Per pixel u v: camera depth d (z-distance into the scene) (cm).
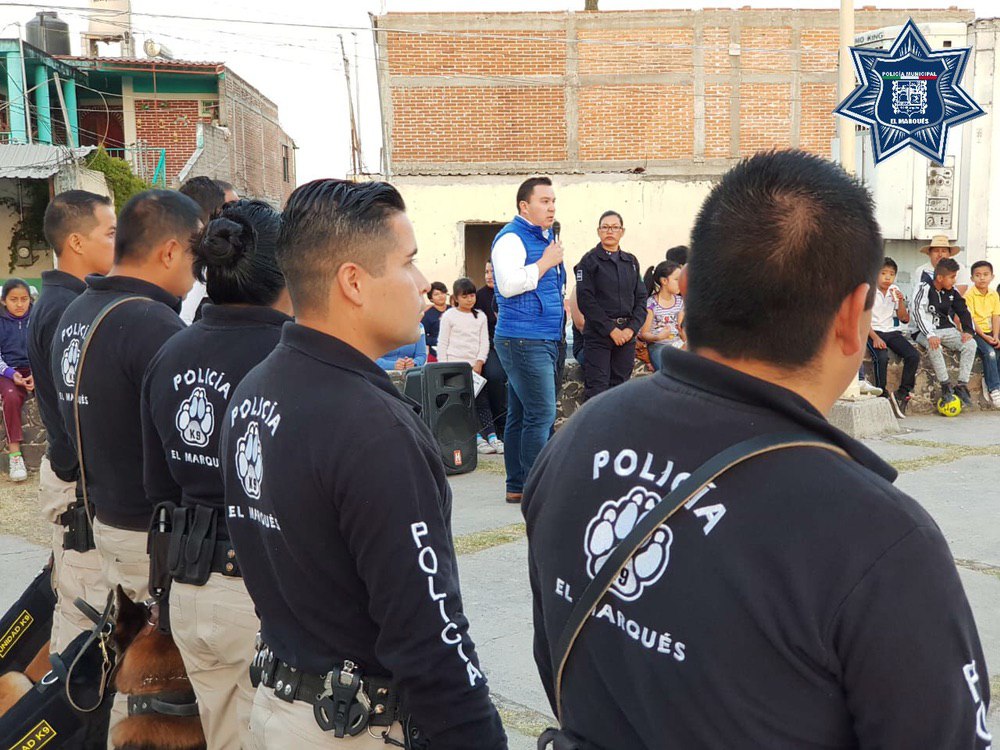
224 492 215
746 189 120
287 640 178
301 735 174
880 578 105
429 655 166
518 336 568
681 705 112
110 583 289
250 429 181
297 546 170
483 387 820
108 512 281
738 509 111
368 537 165
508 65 2053
